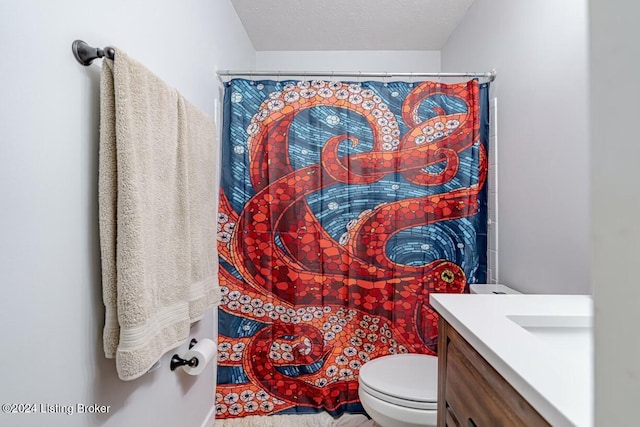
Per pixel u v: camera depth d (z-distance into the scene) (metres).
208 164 1.33
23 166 0.60
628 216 0.23
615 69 0.24
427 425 1.12
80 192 0.75
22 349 0.60
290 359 1.64
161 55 1.11
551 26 1.19
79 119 0.75
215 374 1.62
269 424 1.57
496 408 0.59
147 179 0.86
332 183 1.64
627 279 0.23
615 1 0.24
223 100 1.67
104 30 0.83
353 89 1.64
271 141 1.63
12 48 0.58
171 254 1.01
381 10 1.98
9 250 0.58
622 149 0.23
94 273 0.79
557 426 0.40
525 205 1.36
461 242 1.64
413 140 1.64
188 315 1.08
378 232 1.65
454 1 1.88
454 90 1.64
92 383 0.78
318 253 1.64
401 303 1.65
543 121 1.24
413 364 1.38
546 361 0.53
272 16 2.05
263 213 1.63
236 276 1.62
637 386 0.22
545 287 1.23
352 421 1.59
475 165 1.63
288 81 1.65
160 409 1.11
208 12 1.54
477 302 0.90
